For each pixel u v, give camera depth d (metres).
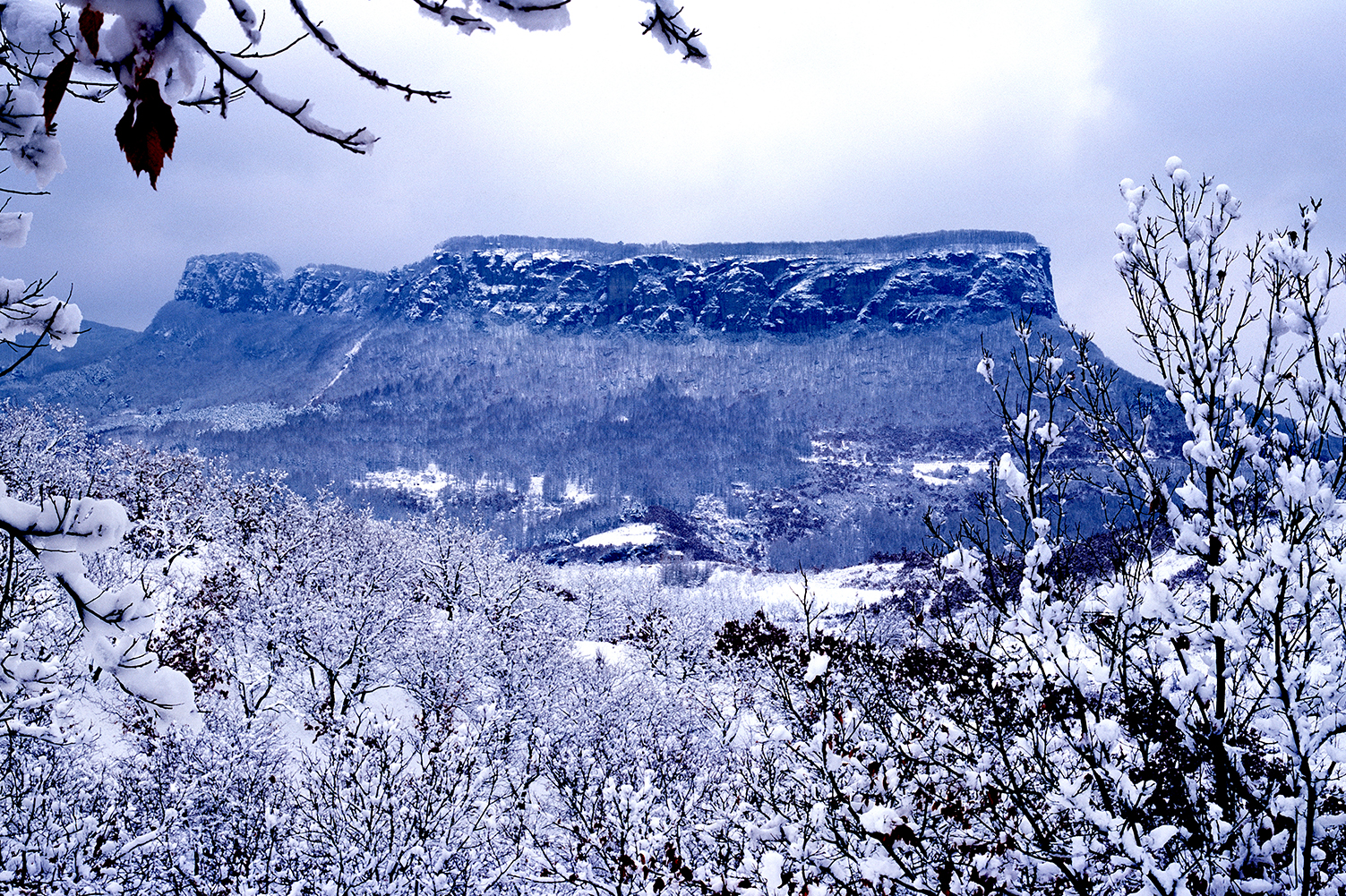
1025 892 6.27
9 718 4.99
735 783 10.44
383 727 17.98
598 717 23.91
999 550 6.12
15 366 2.79
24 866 11.45
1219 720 5.46
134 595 2.73
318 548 38.78
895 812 6.08
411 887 14.08
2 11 2.23
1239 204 5.51
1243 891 5.12
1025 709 6.54
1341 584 4.70
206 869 14.30
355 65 1.53
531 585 41.53
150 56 1.32
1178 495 5.59
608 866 11.80
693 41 1.56
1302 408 5.24
